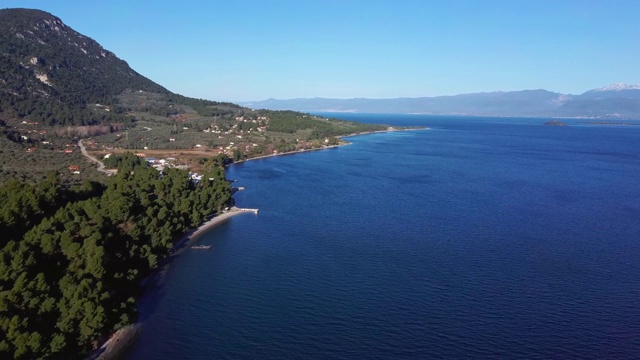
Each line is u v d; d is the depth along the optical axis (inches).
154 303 3624.5
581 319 3361.2
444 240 4985.2
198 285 3927.2
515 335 3171.8
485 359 2933.1
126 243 4010.8
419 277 4030.5
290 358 2955.2
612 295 3710.6
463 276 4050.2
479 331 3216.0
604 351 3006.9
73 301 2982.3
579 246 4803.2
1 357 2549.2
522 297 3671.3
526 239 5012.3
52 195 4667.8
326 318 3388.3
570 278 4008.4
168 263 4399.6
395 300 3634.4
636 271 4163.4
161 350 3031.5
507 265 4288.9
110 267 3538.4
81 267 3385.8
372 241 4965.6
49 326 2866.6
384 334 3189.0
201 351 3021.7
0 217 3855.8
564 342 3097.9
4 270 3038.9
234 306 3570.4
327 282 3956.7
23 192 4362.7
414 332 3208.7
